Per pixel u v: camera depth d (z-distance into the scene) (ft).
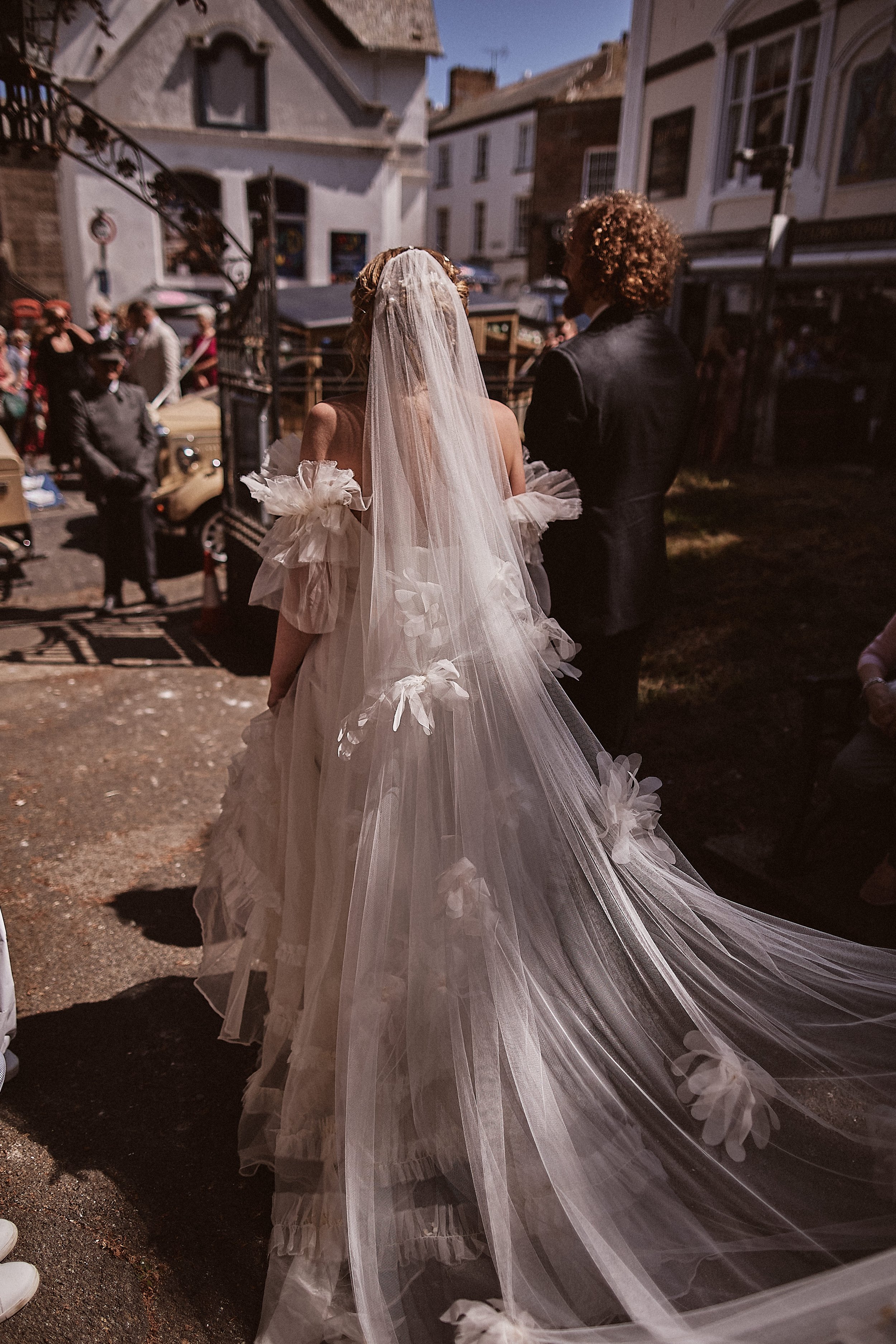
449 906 5.87
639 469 7.83
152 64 56.54
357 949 5.86
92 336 32.45
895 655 9.33
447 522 5.93
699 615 19.16
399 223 66.64
